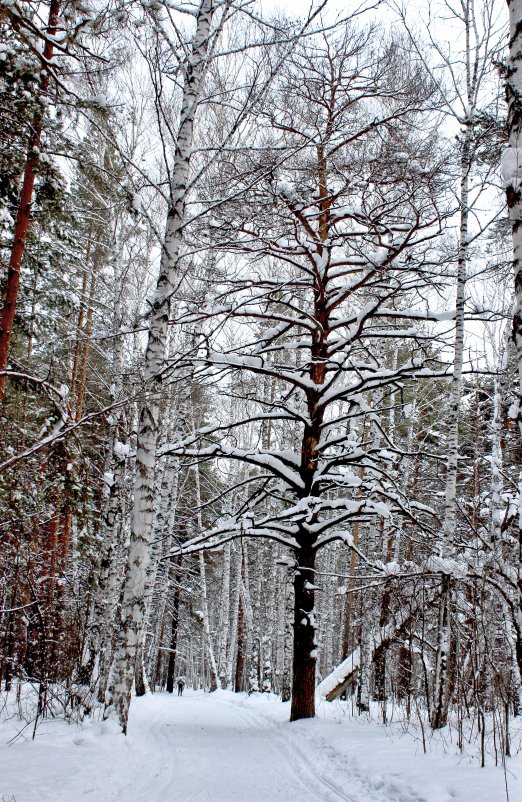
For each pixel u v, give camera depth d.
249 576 28.03
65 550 13.09
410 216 10.26
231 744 9.21
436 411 20.44
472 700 7.79
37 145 8.77
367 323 14.44
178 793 5.89
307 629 11.11
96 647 10.12
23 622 8.28
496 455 12.05
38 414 8.66
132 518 7.86
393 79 9.61
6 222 10.35
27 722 7.97
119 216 11.26
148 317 9.06
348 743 7.91
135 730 9.77
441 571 8.11
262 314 11.23
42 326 11.75
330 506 10.80
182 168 7.99
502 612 8.34
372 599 11.52
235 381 13.50
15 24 6.04
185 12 7.78
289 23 7.47
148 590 13.59
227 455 11.50
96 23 6.51
